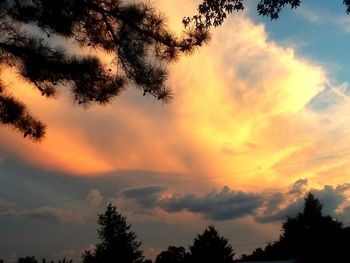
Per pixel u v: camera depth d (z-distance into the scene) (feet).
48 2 25.40
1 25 26.61
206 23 27.96
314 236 177.88
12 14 26.35
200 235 225.35
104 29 27.37
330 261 171.12
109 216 225.97
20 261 113.39
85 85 28.17
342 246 170.60
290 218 193.98
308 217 188.03
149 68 27.63
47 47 26.84
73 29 26.84
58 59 26.81
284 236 194.59
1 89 28.32
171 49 27.89
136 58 27.43
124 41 27.17
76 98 28.91
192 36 27.68
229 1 27.37
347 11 24.67
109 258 218.38
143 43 27.53
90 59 27.32
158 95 28.27
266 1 27.14
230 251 220.84
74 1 25.64
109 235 224.12
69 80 28.07
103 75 27.84
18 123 28.66
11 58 27.30
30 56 26.66
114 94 28.50
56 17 25.99
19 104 28.50
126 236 224.74
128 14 26.35
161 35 27.37
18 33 26.71
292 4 26.84
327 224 178.29
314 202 192.75
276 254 198.49
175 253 281.13
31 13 25.95
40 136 29.25
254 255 222.48
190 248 226.58
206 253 220.02
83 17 26.66
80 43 27.96
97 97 28.58
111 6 26.48
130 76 28.19
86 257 222.28
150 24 27.09
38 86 28.96
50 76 27.66
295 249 184.85
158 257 282.36
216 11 27.58
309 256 176.04
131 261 220.64
